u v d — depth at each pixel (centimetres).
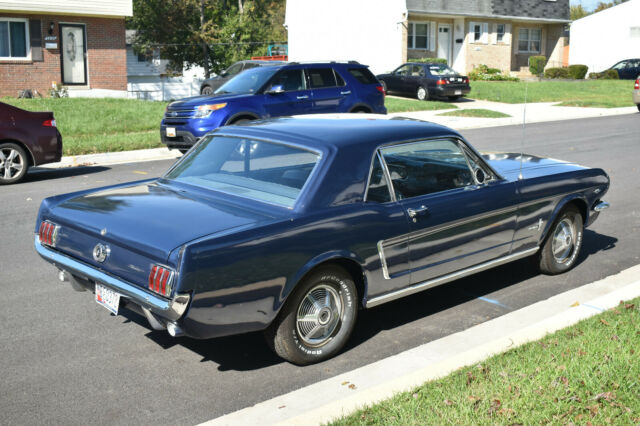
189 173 509
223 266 379
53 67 2564
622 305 513
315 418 354
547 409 354
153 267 380
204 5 3891
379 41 3459
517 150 1458
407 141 489
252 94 1321
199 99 1309
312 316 439
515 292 593
